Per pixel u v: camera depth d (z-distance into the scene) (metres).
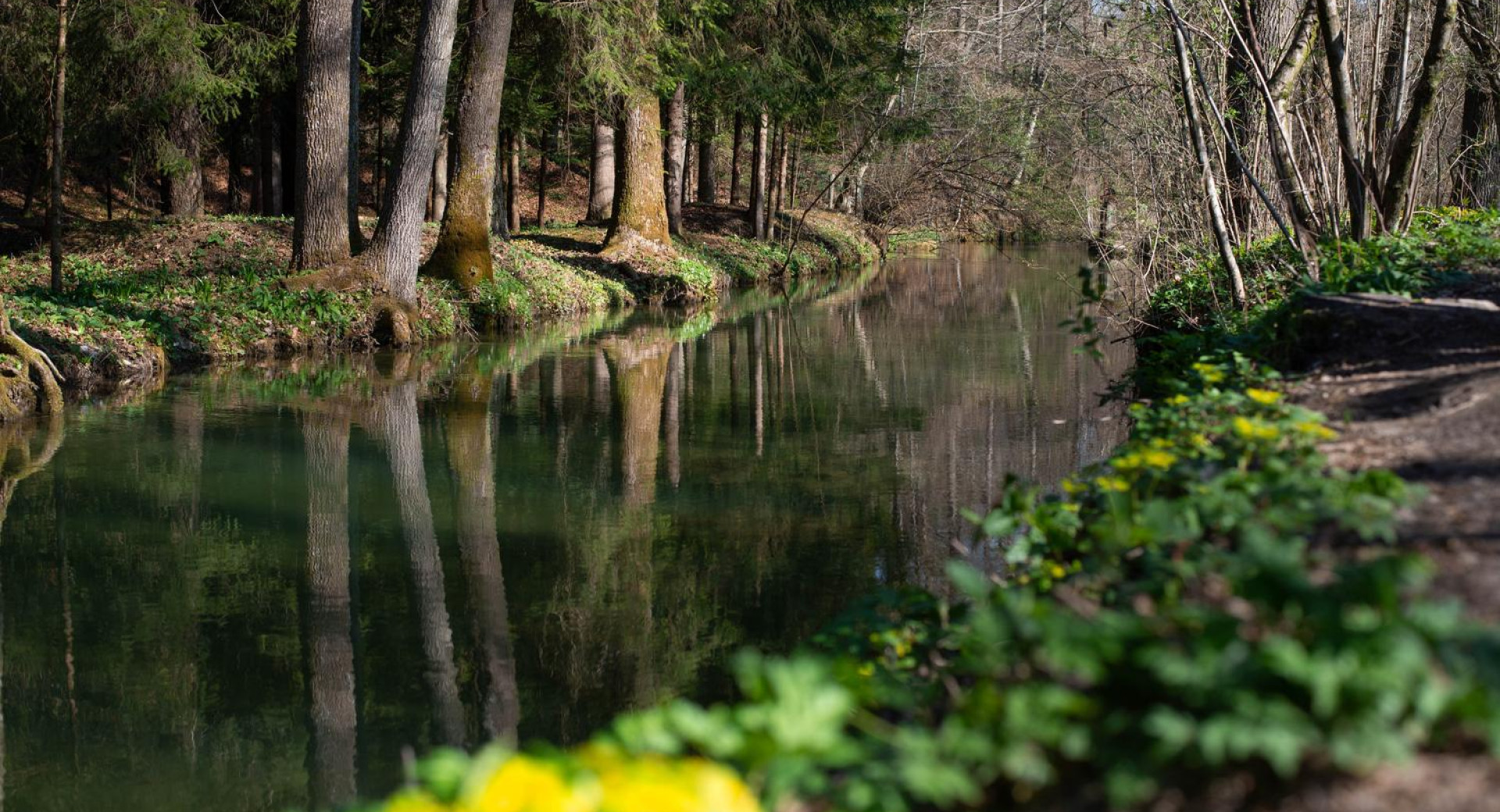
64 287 19.12
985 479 11.48
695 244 36.44
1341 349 7.65
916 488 11.20
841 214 50.19
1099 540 4.50
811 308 28.78
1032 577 4.88
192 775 6.11
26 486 11.24
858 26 35.34
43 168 25.58
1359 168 11.88
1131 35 15.17
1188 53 13.17
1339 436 5.58
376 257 20.84
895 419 14.59
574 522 10.23
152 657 7.55
